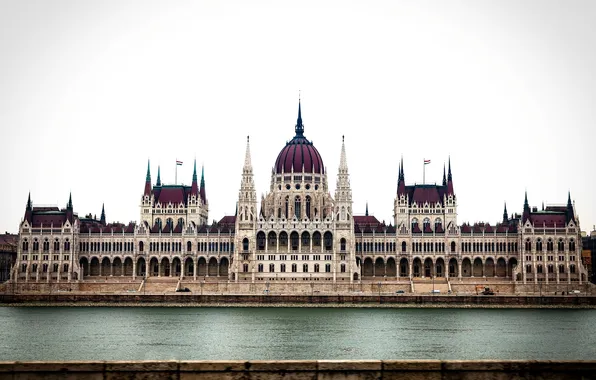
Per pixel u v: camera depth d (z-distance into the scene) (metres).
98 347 146.12
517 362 56.88
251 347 146.25
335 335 166.25
